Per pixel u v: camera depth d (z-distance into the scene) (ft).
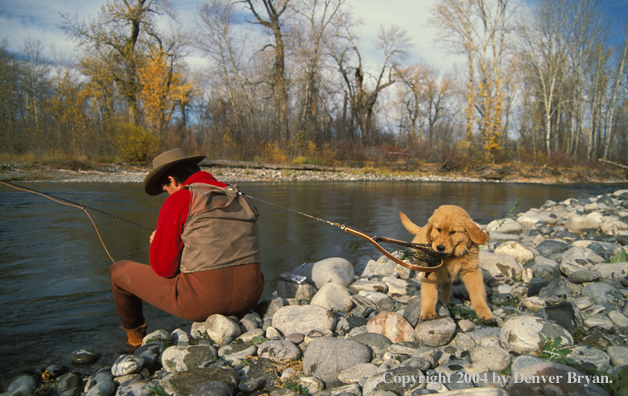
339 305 11.19
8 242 17.80
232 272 8.96
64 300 11.44
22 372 7.74
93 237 18.97
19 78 116.16
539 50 108.17
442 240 9.23
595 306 10.30
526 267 14.93
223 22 100.78
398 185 57.88
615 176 83.35
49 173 54.54
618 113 124.77
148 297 8.96
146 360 8.16
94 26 93.81
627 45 107.96
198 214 8.69
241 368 8.04
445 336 8.77
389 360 7.91
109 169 62.08
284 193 41.60
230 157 84.12
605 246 16.88
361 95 128.57
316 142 99.19
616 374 6.79
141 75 86.33
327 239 20.35
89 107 117.39
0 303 11.10
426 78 144.97
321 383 7.35
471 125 96.78
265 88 114.83
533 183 71.77
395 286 12.87
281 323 9.82
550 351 7.73
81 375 7.77
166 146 76.28
